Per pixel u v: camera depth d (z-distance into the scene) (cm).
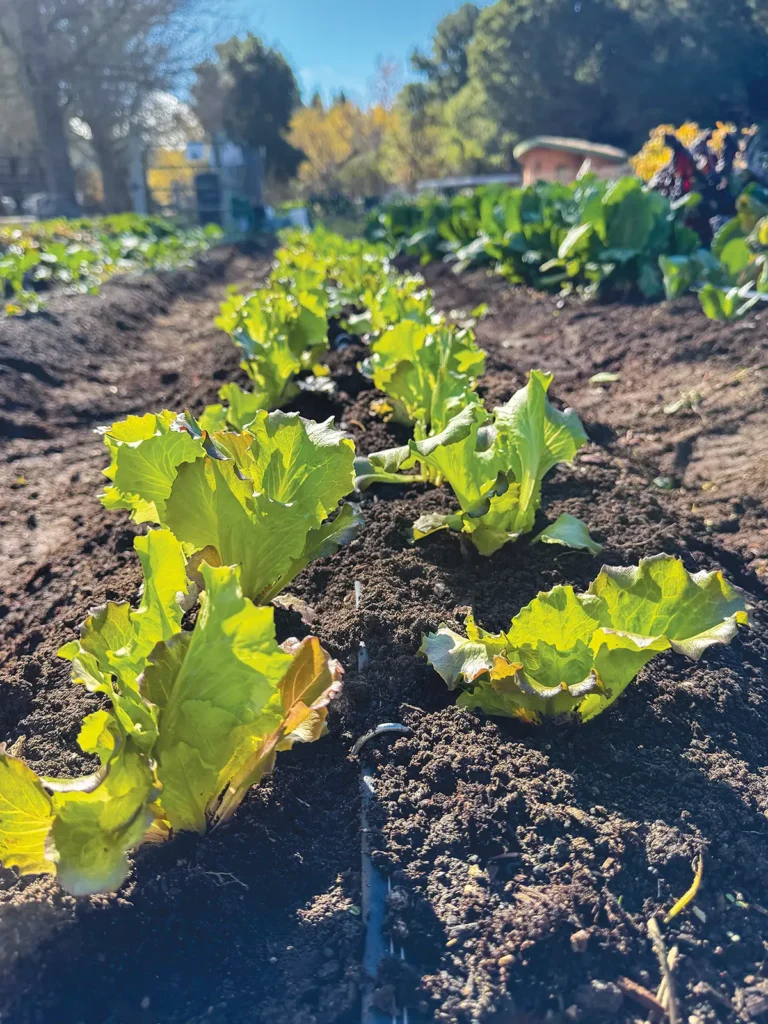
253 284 363
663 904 46
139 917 44
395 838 49
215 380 161
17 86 898
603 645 53
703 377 139
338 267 256
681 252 225
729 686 63
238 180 1064
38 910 44
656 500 94
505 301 252
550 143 833
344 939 44
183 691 41
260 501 53
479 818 50
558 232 259
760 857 49
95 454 136
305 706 45
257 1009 41
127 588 80
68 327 218
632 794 53
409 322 98
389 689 62
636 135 1045
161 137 1012
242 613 39
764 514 94
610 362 165
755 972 43
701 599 53
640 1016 41
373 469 86
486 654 54
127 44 873
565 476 98
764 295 164
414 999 41
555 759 55
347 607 72
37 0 796
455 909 45
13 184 945
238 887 46
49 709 64
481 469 74
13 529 104
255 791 53
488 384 128
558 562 78
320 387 125
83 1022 41
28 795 41
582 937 43
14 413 150
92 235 483
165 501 52
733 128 368
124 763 40
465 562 78
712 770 55
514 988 42
